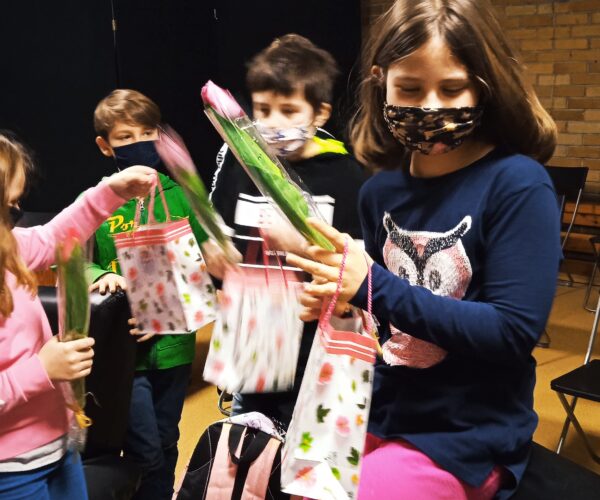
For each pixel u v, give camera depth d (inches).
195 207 45.1
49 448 51.7
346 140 61.1
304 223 38.8
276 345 47.2
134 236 54.4
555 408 124.0
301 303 42.1
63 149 157.4
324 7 201.6
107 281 72.0
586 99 203.5
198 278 54.6
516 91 41.4
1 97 158.6
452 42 39.0
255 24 183.6
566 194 172.4
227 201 60.4
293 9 192.7
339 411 38.4
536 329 38.6
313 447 38.5
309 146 58.8
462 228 42.1
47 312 68.0
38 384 47.9
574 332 160.4
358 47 213.9
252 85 55.8
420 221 44.7
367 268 38.9
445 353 43.2
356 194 58.2
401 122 41.2
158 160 80.3
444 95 40.4
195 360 143.3
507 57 41.7
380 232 48.1
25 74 156.3
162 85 163.9
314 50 57.8
